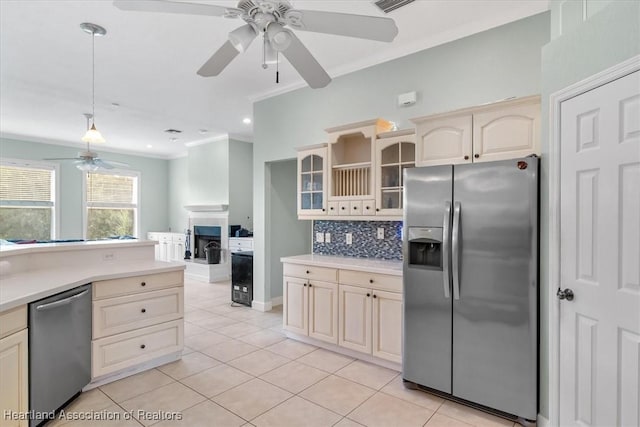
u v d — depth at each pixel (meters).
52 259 3.01
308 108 4.22
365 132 3.37
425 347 2.61
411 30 3.08
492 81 2.93
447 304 2.50
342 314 3.28
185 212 8.94
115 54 3.52
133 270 2.88
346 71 3.83
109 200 8.38
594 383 1.80
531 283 2.19
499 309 2.30
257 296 4.92
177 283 3.17
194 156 7.96
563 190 2.01
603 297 1.74
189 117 5.80
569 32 1.97
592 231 1.81
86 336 2.55
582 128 1.88
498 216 2.30
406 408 2.43
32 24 2.95
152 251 3.70
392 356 2.95
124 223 8.64
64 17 2.85
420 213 2.63
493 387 2.32
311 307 3.52
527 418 2.20
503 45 2.88
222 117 5.82
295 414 2.35
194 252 7.86
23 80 4.20
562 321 2.01
